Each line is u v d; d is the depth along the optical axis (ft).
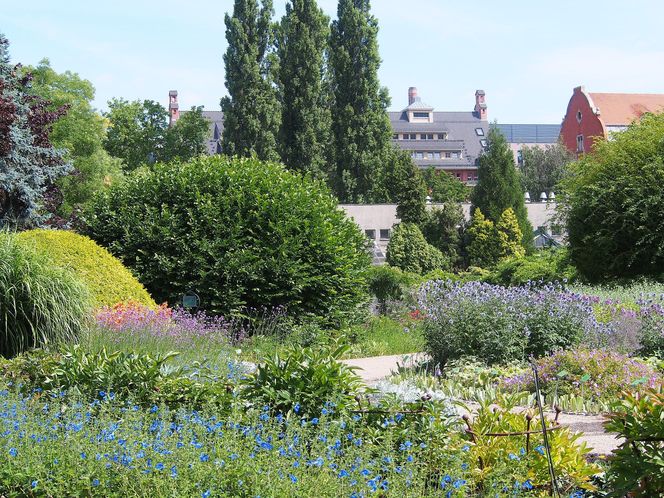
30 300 28.02
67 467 13.96
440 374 31.19
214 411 16.99
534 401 25.36
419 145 284.00
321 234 44.19
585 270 72.54
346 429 15.80
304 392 17.16
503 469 13.71
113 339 29.43
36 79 120.26
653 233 66.69
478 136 316.19
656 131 72.08
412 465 13.69
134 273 42.29
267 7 138.82
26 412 17.49
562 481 14.42
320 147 139.85
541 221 136.05
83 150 121.29
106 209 44.86
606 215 69.82
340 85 146.82
